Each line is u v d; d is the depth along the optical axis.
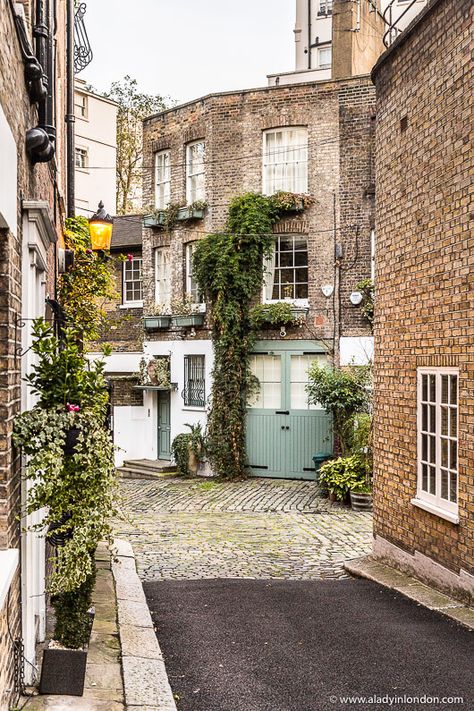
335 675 6.12
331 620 7.81
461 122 8.38
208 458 22.09
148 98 36.06
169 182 23.84
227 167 22.06
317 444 20.98
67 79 13.83
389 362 10.61
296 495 18.92
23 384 5.37
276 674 6.15
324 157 20.94
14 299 4.75
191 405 22.88
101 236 12.31
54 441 4.98
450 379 8.71
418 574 9.59
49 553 7.86
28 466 4.91
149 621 7.59
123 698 5.44
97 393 5.61
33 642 5.61
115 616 7.69
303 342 21.02
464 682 5.93
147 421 24.62
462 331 8.34
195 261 22.00
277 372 21.48
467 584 8.22
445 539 8.79
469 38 8.17
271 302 21.34
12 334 4.65
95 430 5.43
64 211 13.16
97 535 5.41
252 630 7.44
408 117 9.88
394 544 10.41
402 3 25.08
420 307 9.52
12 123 4.70
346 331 20.56
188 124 23.05
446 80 8.74
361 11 23.45
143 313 24.67
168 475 22.83
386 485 10.71
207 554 12.01
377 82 11.07
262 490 19.73
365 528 14.66
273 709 5.41
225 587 9.52
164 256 24.33
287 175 21.52
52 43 9.09
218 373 21.45
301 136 21.41
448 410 8.77
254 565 11.24
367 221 20.50
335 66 23.08
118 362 25.72
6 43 4.44
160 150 24.19
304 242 21.31
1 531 4.46
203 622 7.75
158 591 9.26
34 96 6.11
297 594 9.09
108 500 5.48
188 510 17.17
